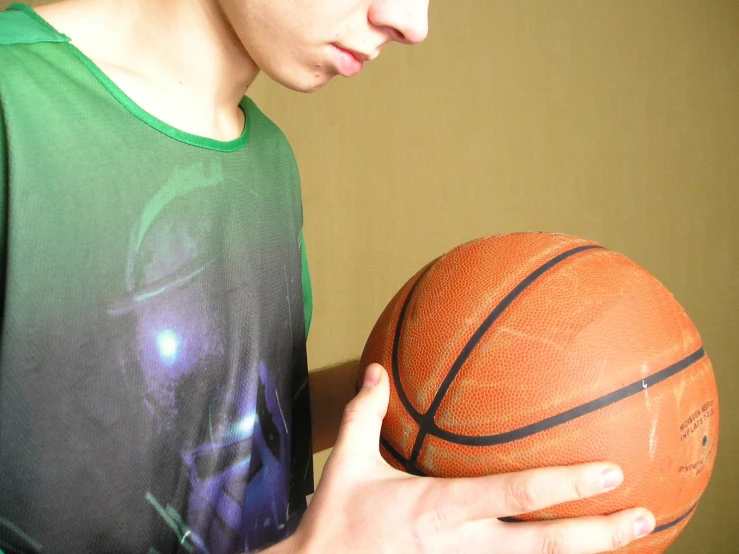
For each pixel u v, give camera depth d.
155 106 0.61
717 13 1.62
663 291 0.59
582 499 0.50
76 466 0.53
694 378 0.56
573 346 0.53
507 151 1.82
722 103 1.63
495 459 0.53
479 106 1.84
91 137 0.54
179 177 0.61
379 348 0.63
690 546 1.62
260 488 0.70
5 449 0.51
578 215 1.76
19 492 0.52
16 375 0.50
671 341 0.56
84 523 0.54
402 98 1.90
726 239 1.63
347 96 1.94
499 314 0.56
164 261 0.59
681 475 0.54
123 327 0.56
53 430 0.52
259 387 0.69
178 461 0.60
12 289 0.49
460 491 0.45
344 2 0.55
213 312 0.64
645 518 0.48
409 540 0.45
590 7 1.73
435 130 1.88
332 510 0.48
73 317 0.53
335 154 1.95
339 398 0.88
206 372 0.63
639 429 0.52
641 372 0.53
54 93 0.53
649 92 1.69
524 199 1.81
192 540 0.62
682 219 1.67
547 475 0.45
